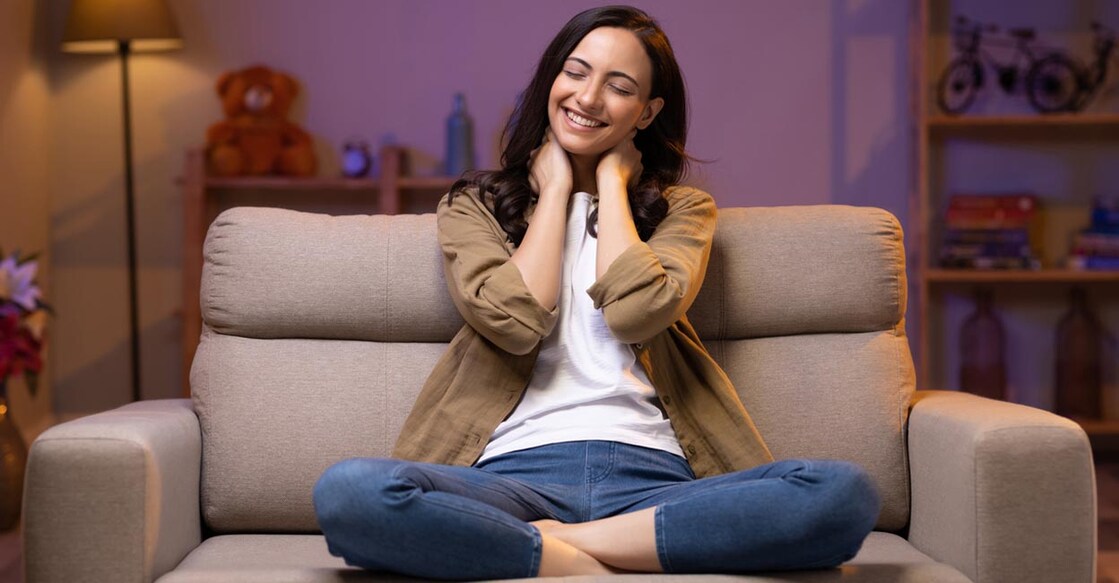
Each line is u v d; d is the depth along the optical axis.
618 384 1.77
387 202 4.25
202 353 1.94
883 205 4.43
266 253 1.95
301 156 4.35
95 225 4.48
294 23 4.46
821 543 1.48
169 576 1.55
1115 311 4.43
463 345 1.86
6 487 3.16
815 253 1.98
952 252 4.27
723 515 1.50
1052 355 4.45
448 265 1.85
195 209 4.23
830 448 1.89
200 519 1.86
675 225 1.89
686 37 4.42
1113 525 3.28
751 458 1.79
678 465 1.78
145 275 4.49
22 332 3.29
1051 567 1.56
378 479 1.46
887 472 1.87
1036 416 1.61
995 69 4.39
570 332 1.83
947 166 4.43
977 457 1.58
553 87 1.90
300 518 1.86
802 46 4.42
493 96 4.46
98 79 4.46
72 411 4.49
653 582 1.46
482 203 1.92
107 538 1.56
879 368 1.93
